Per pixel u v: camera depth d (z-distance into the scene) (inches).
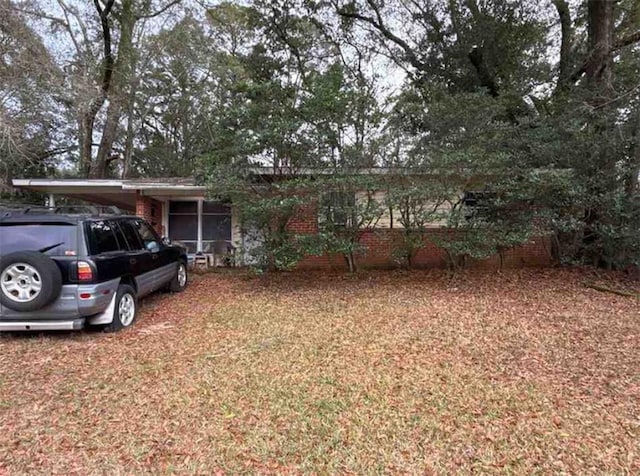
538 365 163.9
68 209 247.3
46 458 102.4
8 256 178.7
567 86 445.1
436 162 317.4
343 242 326.0
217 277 385.1
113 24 677.9
